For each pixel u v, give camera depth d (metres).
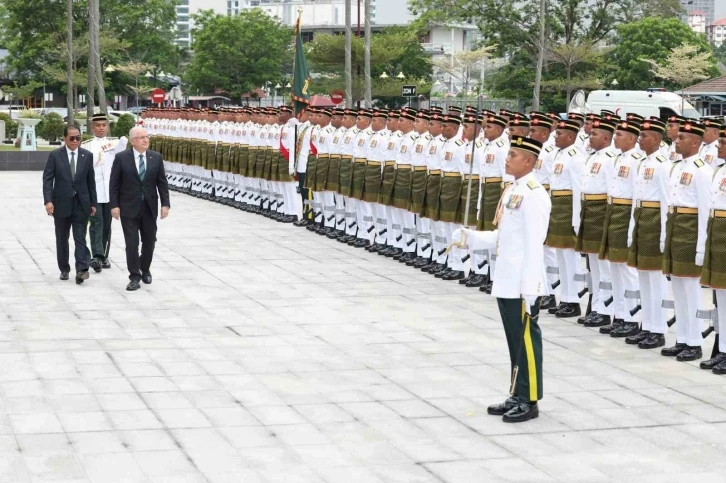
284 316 13.45
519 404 9.26
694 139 11.47
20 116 47.00
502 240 9.36
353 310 13.91
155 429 8.75
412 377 10.57
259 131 24.70
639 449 8.50
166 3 83.00
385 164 18.50
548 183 14.22
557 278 14.34
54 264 17.34
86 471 7.75
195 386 10.09
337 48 65.38
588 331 13.16
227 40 79.38
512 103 53.44
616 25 58.00
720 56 136.25
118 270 16.91
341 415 9.24
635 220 12.24
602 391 10.26
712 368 11.14
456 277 16.42
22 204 26.34
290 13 157.75
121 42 71.56
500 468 7.98
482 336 12.46
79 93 77.88
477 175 15.86
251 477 7.68
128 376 10.41
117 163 15.12
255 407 9.44
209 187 28.98
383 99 70.25
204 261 17.83
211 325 12.86
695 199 11.46
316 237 21.20
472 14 57.09
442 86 75.81
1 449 8.20
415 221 18.02
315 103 62.09
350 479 7.67
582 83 57.59
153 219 15.38
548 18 55.38
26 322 12.87
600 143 13.29
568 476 7.83
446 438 8.68
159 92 45.91
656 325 12.28
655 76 63.28
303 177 22.50
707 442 8.70
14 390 9.85
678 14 57.97
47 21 73.44
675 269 11.62
